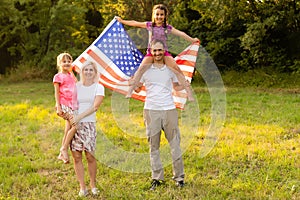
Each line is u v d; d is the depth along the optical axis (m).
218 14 13.55
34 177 4.86
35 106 9.94
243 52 15.59
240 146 5.98
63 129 7.39
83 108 4.20
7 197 4.31
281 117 8.09
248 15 14.21
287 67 14.87
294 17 13.62
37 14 18.86
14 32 18.11
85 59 4.70
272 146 6.03
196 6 15.30
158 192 4.35
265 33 14.06
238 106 9.70
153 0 15.86
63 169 5.23
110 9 16.70
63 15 18.33
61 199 4.28
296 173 4.86
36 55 19.11
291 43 15.02
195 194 4.33
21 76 17.86
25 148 6.16
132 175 4.92
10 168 5.20
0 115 8.72
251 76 14.92
